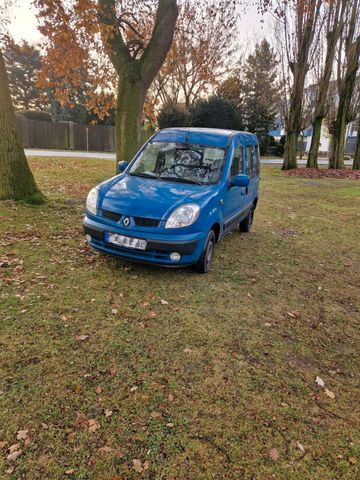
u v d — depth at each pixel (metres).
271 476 2.14
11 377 2.74
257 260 5.90
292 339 3.64
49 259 5.02
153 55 9.69
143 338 3.39
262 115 37.66
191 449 2.26
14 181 7.36
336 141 23.59
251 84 38.56
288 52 20.52
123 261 5.13
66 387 2.69
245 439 2.37
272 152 39.78
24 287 4.16
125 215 4.41
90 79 12.53
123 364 3.00
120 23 10.13
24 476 2.01
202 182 5.22
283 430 2.48
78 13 8.07
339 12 19.41
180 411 2.55
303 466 2.22
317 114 22.39
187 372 2.97
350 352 3.52
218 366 3.08
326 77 21.20
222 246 6.50
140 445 2.25
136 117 10.21
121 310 3.85
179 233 4.32
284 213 9.88
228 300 4.32
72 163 16.16
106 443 2.25
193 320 3.79
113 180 5.23
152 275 4.78
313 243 7.20
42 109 46.06
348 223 9.06
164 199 4.55
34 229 6.14
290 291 4.80
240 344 3.45
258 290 4.72
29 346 3.13
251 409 2.64
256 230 7.90
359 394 2.93
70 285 4.32
